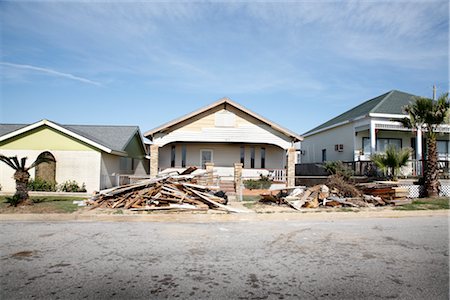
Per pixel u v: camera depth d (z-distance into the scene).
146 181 11.38
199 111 17.27
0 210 9.89
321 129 24.58
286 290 4.00
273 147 20.22
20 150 16.36
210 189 11.85
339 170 17.25
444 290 4.03
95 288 4.03
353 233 7.42
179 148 19.81
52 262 5.08
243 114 17.75
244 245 6.24
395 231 7.67
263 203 12.23
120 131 22.83
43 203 11.36
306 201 11.36
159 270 4.73
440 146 20.77
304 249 5.95
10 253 5.58
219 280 4.33
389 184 13.32
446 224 8.67
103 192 11.32
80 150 16.53
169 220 9.26
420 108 13.28
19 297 3.74
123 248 5.95
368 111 19.25
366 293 3.92
